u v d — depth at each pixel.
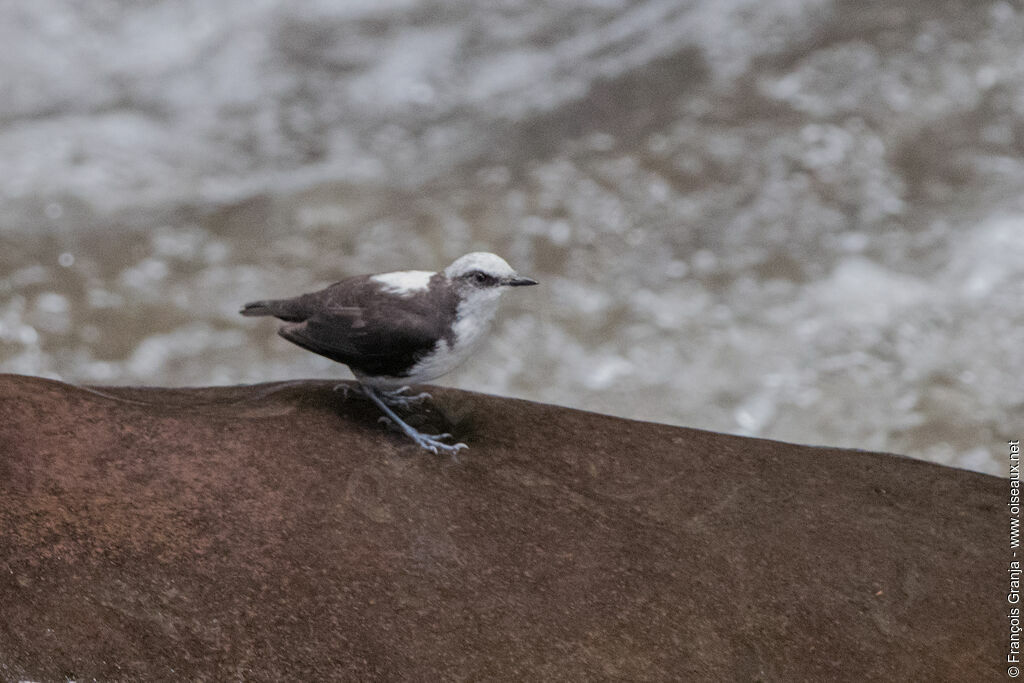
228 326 14.49
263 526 6.12
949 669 5.79
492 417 7.45
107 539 5.87
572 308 14.29
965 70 17.20
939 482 7.15
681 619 5.95
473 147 17.52
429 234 15.60
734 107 17.28
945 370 13.10
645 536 6.45
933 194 15.45
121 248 15.61
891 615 6.08
